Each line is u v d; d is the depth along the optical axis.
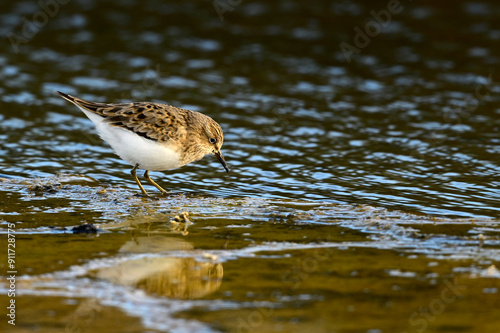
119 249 10.31
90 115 13.19
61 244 10.48
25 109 18.20
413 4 24.80
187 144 13.45
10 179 13.89
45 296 8.59
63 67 21.09
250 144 16.41
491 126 17.28
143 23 24.36
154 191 13.75
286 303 8.48
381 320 8.05
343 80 20.47
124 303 8.42
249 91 19.67
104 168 15.03
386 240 10.86
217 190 13.84
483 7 24.53
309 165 15.16
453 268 9.64
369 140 16.56
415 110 18.42
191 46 22.75
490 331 7.81
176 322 7.95
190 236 11.02
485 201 12.97
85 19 24.55
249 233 11.21
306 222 11.79
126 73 20.75
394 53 22.06
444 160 15.27
